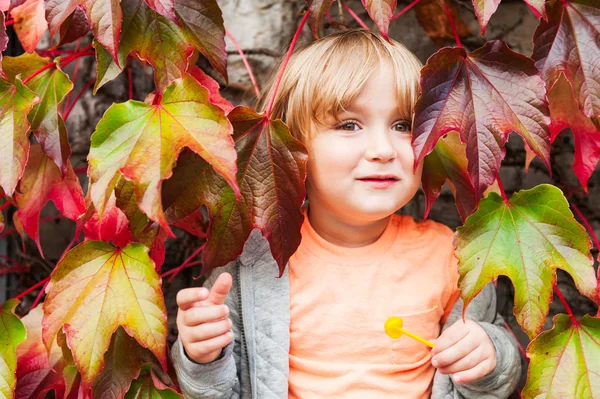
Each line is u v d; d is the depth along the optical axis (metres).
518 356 0.90
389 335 0.82
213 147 0.68
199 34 0.81
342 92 0.86
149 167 0.68
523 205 0.81
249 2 1.24
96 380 0.85
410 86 0.88
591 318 0.82
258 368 0.90
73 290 0.79
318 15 0.80
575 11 0.80
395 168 0.87
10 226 1.26
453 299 0.97
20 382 0.89
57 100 0.85
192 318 0.79
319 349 0.91
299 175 0.78
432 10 1.17
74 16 0.87
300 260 0.94
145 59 0.79
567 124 0.92
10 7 0.79
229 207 0.77
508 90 0.76
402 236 0.97
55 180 0.94
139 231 0.79
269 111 0.79
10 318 0.84
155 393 0.88
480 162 0.75
